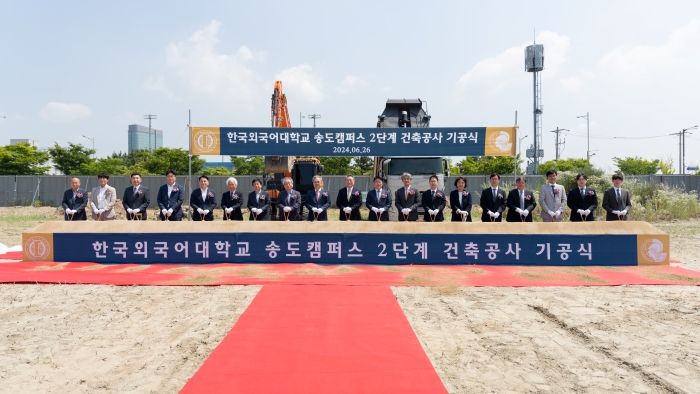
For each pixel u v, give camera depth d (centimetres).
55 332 439
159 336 425
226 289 602
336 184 2667
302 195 1797
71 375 342
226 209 904
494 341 411
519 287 616
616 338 418
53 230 780
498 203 893
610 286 622
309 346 388
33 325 460
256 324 449
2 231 1377
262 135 1115
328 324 448
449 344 402
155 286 622
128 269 722
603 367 355
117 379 334
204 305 526
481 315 488
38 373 346
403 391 304
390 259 760
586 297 563
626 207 879
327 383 316
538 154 4219
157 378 334
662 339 415
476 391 312
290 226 773
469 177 2589
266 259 768
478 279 655
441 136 1118
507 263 759
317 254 765
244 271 701
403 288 606
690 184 2391
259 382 318
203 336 422
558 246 756
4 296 571
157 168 3912
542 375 340
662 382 328
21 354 384
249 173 4288
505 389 316
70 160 3916
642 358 371
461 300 549
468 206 905
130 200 909
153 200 2658
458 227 767
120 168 4175
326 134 1122
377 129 1123
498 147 1117
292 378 324
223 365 348
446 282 634
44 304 535
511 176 2458
